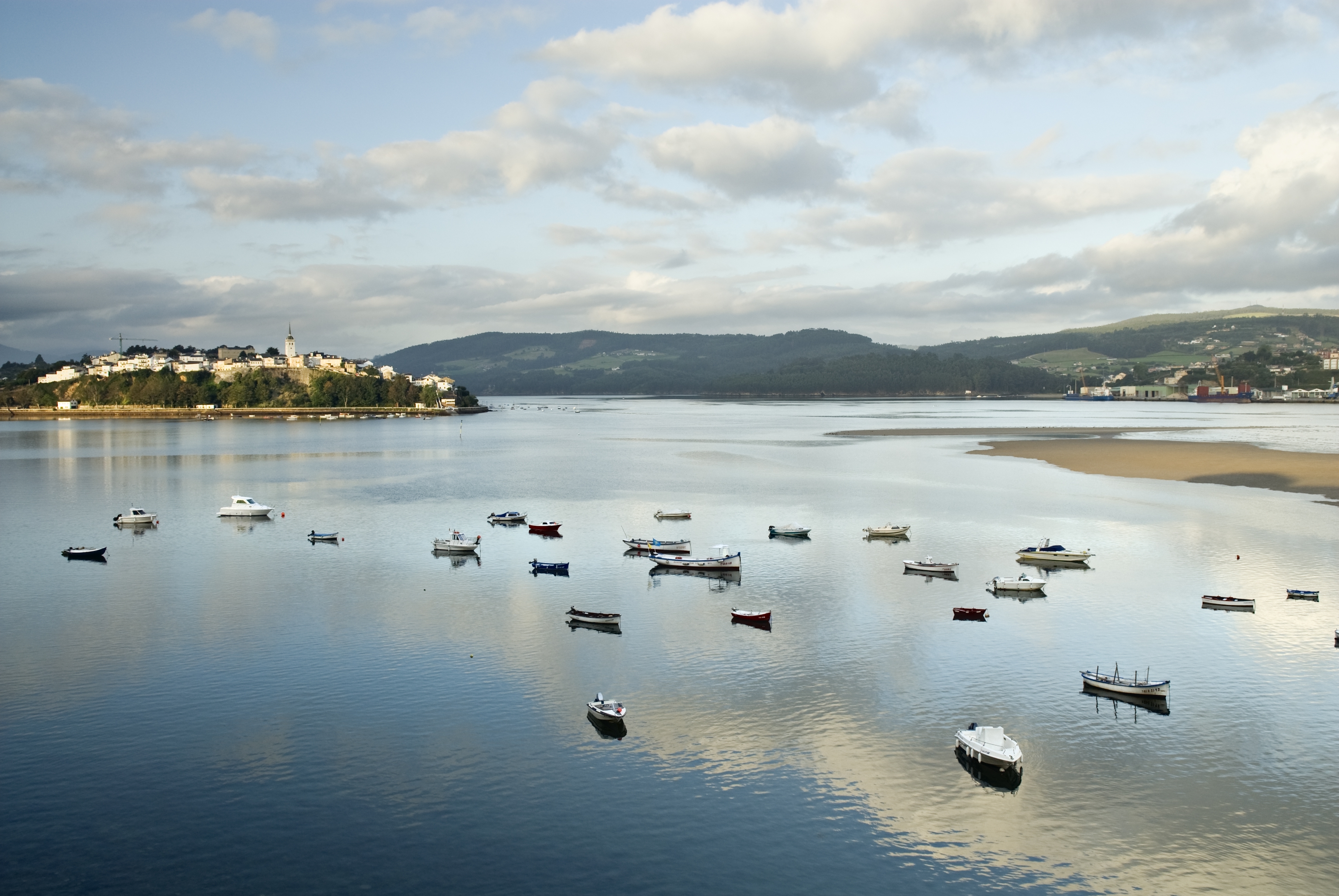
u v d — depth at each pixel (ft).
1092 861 134.21
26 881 128.77
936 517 402.72
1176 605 258.57
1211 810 147.13
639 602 266.77
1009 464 618.03
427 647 223.10
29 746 168.25
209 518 417.90
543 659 214.69
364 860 134.21
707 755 164.96
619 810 146.92
